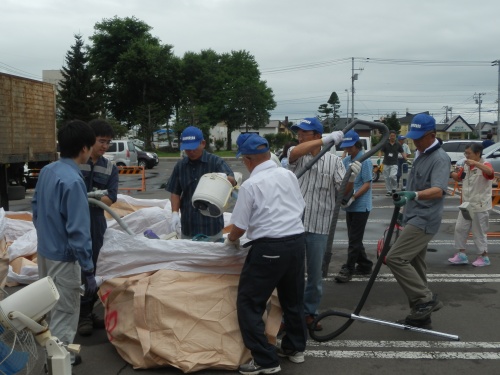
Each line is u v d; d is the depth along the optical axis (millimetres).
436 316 5188
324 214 4590
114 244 4207
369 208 6289
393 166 15055
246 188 3699
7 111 12008
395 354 4293
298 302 3959
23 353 2900
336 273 6832
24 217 7617
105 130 4602
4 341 2850
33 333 2984
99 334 4688
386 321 4922
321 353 4316
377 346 4461
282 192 3740
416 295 4648
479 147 7000
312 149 4406
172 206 5035
